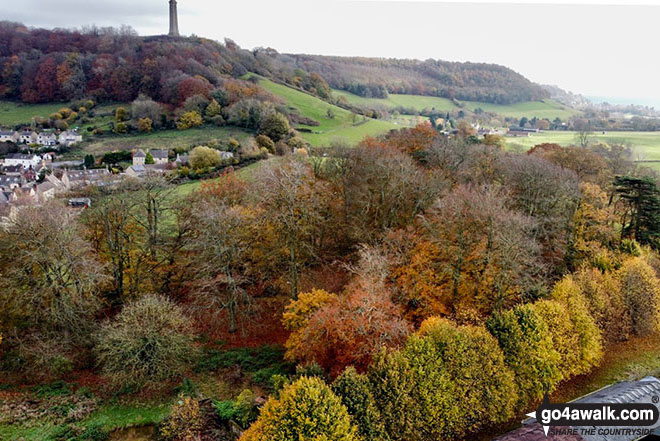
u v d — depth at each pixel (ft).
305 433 73.72
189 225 142.20
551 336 108.99
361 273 113.70
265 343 125.39
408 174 150.41
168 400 102.78
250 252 140.05
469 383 93.86
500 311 113.39
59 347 110.83
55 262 112.88
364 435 79.66
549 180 151.33
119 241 133.59
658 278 146.10
